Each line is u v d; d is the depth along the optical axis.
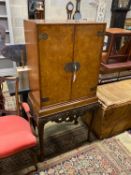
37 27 1.07
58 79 1.33
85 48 1.31
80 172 1.50
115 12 3.52
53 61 1.23
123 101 1.76
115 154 1.70
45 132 1.97
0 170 1.51
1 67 3.18
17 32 3.15
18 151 1.22
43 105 1.37
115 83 2.15
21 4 2.94
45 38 1.12
